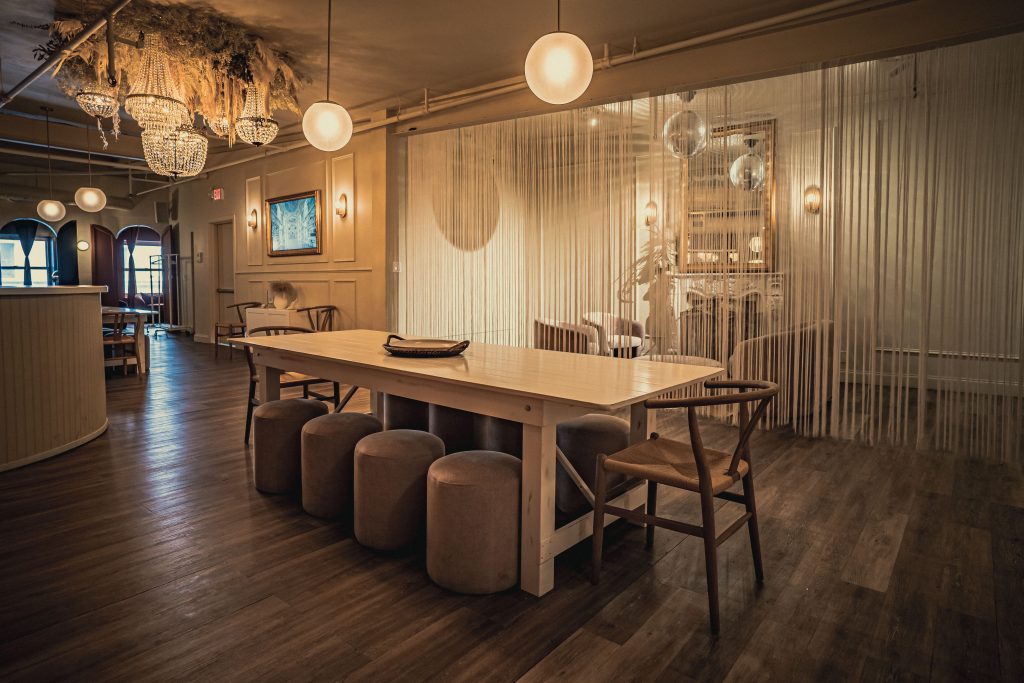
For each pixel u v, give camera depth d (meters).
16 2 4.04
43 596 2.08
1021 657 1.78
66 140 7.67
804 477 3.40
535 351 3.17
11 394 3.39
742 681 1.67
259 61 4.77
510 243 5.68
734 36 4.18
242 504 2.93
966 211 3.96
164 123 4.49
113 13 3.72
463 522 2.09
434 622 1.94
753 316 4.82
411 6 4.09
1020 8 3.26
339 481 2.72
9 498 2.97
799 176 4.54
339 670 1.70
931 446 4.02
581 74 2.77
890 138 4.07
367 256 6.94
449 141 6.19
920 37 3.54
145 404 5.16
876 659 1.77
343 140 3.58
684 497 3.10
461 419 3.05
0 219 10.15
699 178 4.96
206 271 10.13
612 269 5.01
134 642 1.82
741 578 2.26
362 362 2.74
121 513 2.80
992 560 2.41
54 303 3.67
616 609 2.03
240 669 1.70
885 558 2.42
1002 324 3.86
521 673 1.69
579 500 2.69
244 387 5.98
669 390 2.16
